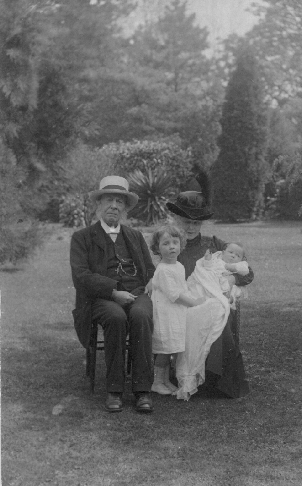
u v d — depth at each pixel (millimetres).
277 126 13453
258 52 11867
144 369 3426
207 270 3789
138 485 2580
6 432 3086
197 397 3705
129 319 3480
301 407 3518
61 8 9336
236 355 3707
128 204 3961
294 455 2896
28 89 7805
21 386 3805
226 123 13461
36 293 6621
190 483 2605
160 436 3105
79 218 12352
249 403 3590
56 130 8453
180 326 3576
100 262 3766
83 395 3711
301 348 4773
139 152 15695
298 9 8023
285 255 8992
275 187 13656
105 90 18062
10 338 4918
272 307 6168
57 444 2982
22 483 2562
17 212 8273
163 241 3646
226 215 13422
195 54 18156
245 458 2859
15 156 8242
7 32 7660
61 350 4707
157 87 18859
